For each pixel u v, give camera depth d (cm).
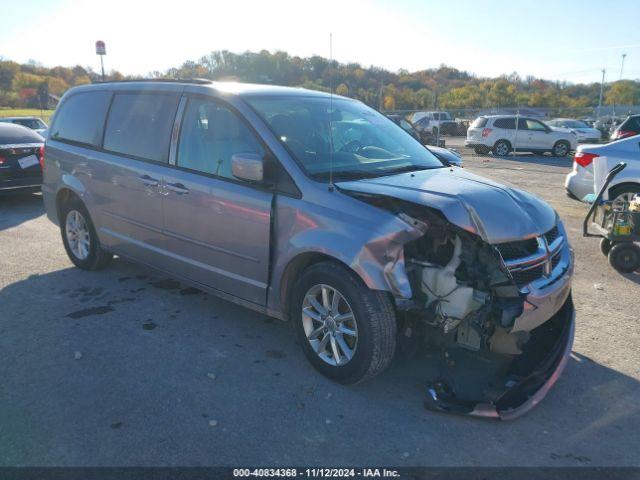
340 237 329
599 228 630
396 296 315
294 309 371
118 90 511
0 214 883
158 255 464
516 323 315
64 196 574
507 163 1948
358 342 332
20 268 581
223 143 405
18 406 321
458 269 322
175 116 443
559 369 337
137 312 466
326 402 334
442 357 353
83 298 496
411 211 324
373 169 391
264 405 329
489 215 318
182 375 362
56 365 371
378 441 298
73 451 282
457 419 321
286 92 446
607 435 310
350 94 603
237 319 456
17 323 439
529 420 323
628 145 800
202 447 288
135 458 278
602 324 464
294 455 284
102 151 509
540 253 336
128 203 480
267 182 370
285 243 360
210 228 408
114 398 332
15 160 928
